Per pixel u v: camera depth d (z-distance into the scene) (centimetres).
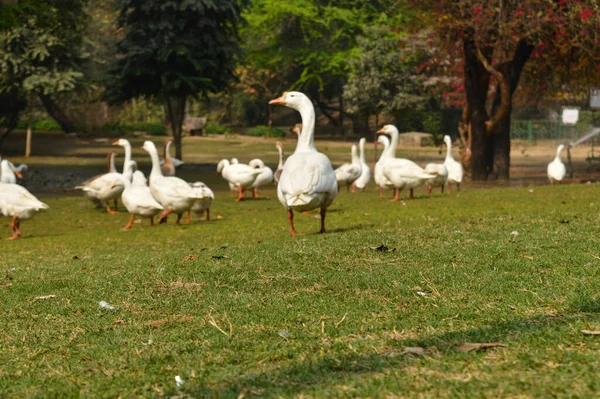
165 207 1490
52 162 4050
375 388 334
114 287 675
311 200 987
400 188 1783
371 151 4853
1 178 2047
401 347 411
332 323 487
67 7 3294
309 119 1146
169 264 797
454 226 1007
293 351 421
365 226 1184
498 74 2619
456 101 4941
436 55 3272
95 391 377
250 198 2142
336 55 5844
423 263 697
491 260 689
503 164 2894
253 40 6122
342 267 703
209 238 1173
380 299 554
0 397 381
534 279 586
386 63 4519
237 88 6569
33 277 788
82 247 1172
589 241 761
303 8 5747
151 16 3681
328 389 339
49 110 5803
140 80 3828
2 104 4500
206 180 3048
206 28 3750
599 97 4806
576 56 2753
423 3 2708
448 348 397
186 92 3769
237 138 6166
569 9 2462
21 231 1531
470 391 322
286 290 611
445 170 1906
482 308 500
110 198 1872
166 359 427
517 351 379
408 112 4747
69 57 4394
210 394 350
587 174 3158
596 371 338
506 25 2442
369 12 6009
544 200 1548
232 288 635
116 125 6081
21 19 3241
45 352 466
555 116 6153
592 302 486
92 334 505
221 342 455
